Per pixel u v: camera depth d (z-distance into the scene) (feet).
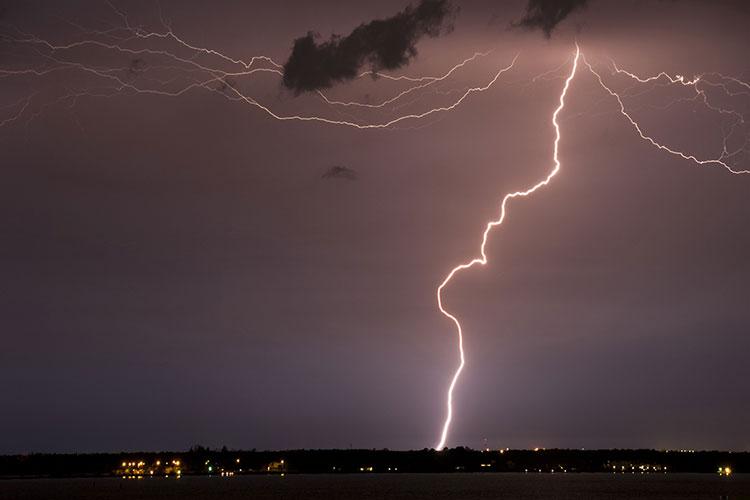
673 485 553.64
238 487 578.66
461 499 397.39
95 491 523.70
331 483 654.94
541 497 411.13
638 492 451.12
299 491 499.10
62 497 444.14
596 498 395.14
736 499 374.43
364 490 509.35
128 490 538.88
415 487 556.51
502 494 445.78
